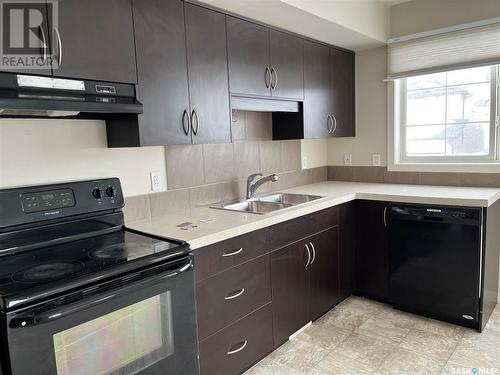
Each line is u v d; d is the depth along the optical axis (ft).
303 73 8.95
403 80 10.26
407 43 9.63
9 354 3.55
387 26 9.84
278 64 8.20
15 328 3.54
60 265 4.45
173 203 7.57
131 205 6.82
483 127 9.18
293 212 7.32
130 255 4.74
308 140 11.11
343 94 10.48
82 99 4.91
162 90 5.97
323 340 7.73
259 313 6.79
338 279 8.98
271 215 6.98
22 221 5.12
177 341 5.04
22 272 4.23
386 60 10.23
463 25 8.71
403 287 8.73
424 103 10.02
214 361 5.99
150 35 5.76
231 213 7.31
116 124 6.18
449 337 7.70
